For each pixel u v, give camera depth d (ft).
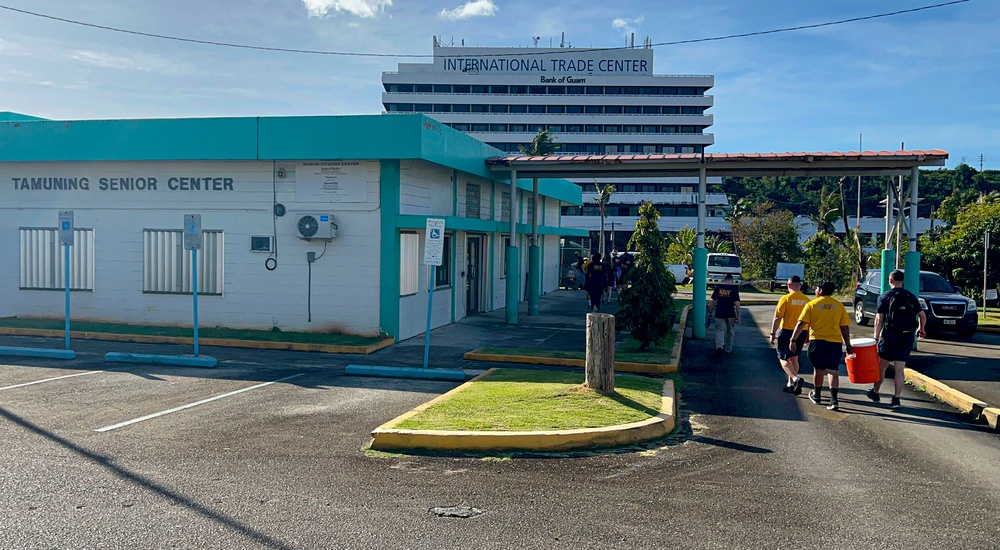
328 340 50.60
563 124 296.92
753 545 17.31
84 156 55.72
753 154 55.83
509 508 19.58
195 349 43.42
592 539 17.53
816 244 133.80
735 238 164.76
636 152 295.69
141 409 31.09
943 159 53.31
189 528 17.79
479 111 298.15
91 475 21.88
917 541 17.70
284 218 54.08
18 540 16.93
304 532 17.66
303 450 24.91
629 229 288.71
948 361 49.44
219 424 28.53
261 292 54.70
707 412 32.89
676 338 54.24
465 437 25.11
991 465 24.72
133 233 56.85
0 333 54.65
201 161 55.16
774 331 38.17
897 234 58.85
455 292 65.31
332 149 51.65
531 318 69.26
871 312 71.67
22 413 30.09
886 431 29.76
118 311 57.47
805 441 27.73
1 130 57.06
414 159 53.01
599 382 32.55
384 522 18.40
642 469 23.48
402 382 38.73
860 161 54.19
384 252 52.60
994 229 95.61
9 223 59.00
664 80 296.10
